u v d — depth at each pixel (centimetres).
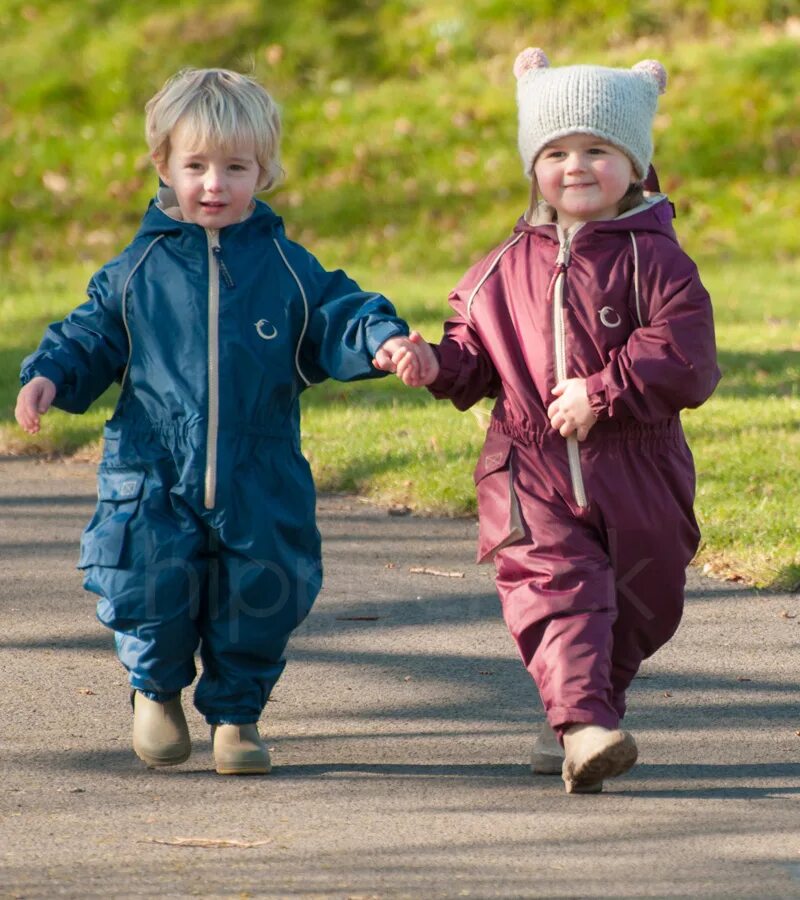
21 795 1338
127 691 1686
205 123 1377
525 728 1566
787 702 1648
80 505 2695
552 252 1406
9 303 5294
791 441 2903
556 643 1330
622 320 1372
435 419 3222
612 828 1257
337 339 1398
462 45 7550
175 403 1377
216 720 1418
